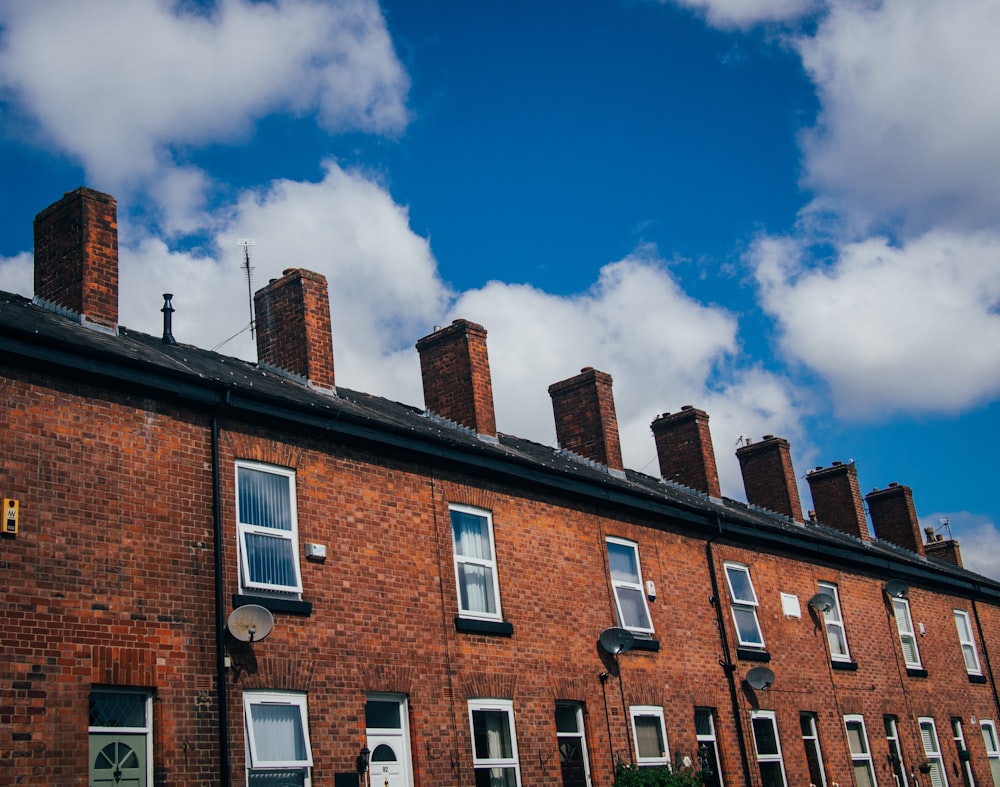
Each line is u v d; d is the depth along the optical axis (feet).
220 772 41.04
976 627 106.11
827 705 79.61
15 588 37.22
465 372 67.72
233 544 44.88
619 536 66.95
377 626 49.49
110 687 39.22
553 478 62.28
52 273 50.34
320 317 60.03
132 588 40.68
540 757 55.21
